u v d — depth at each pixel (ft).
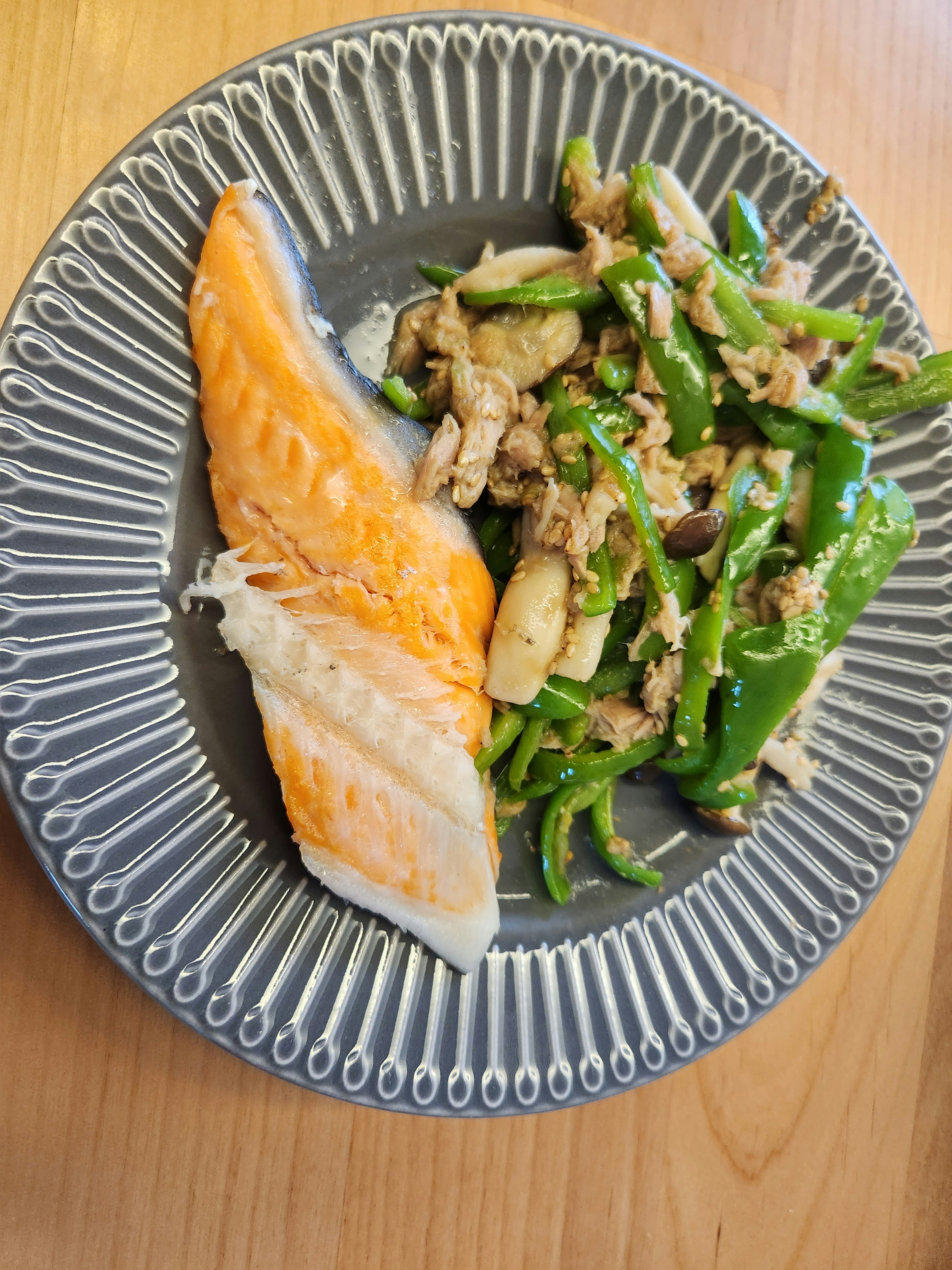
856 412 0.77
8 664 0.60
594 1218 0.81
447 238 0.73
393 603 0.67
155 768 0.65
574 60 0.71
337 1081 0.66
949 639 0.80
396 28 0.66
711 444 0.73
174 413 0.65
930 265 0.91
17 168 0.68
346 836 0.67
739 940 0.77
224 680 0.68
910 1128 0.89
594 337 0.73
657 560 0.66
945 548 0.81
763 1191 0.85
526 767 0.73
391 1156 0.76
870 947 0.89
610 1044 0.73
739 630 0.70
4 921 0.69
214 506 0.68
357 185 0.69
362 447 0.66
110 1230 0.70
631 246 0.71
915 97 0.91
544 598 0.68
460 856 0.68
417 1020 0.69
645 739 0.73
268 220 0.63
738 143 0.76
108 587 0.63
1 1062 0.69
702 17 0.83
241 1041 0.64
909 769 0.79
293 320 0.64
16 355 0.60
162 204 0.63
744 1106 0.85
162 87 0.71
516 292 0.69
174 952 0.63
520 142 0.72
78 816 0.61
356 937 0.69
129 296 0.63
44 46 0.69
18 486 0.60
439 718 0.67
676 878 0.78
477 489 0.69
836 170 0.88
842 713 0.80
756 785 0.80
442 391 0.72
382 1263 0.76
